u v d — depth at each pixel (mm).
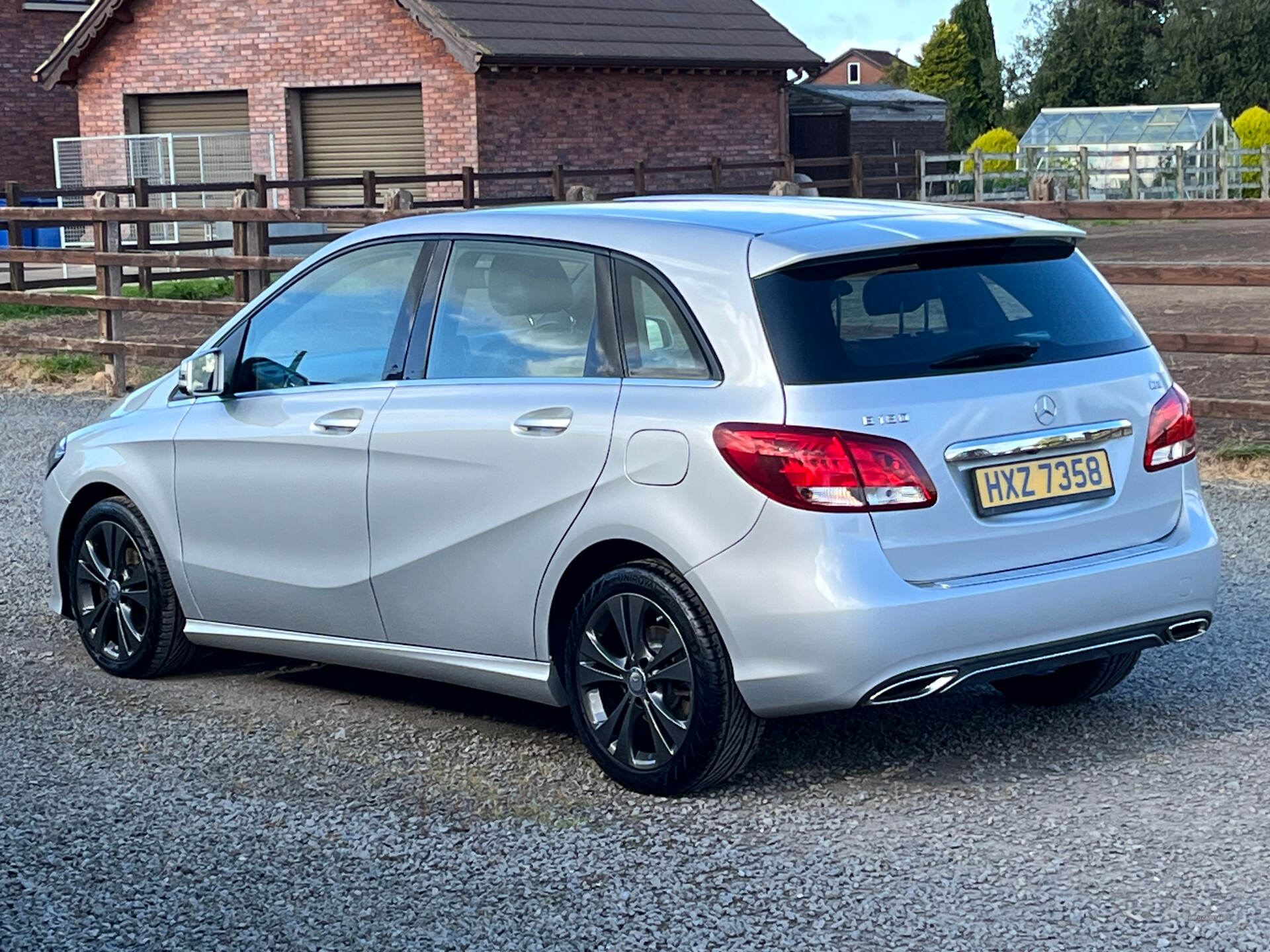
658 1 31281
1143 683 5656
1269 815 4375
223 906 3988
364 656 5402
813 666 4281
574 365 4805
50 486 6281
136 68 30781
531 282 4980
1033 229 4773
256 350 5699
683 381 4531
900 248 4543
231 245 23250
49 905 4012
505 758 5059
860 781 4734
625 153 29766
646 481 4512
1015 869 4062
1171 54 70938
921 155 33125
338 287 5516
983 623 4359
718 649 4445
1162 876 3992
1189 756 4879
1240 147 46750
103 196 14102
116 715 5602
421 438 5051
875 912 3838
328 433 5309
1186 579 4742
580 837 4379
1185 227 33188
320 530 5375
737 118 31797
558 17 29000
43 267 27250
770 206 5066
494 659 5023
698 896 3969
